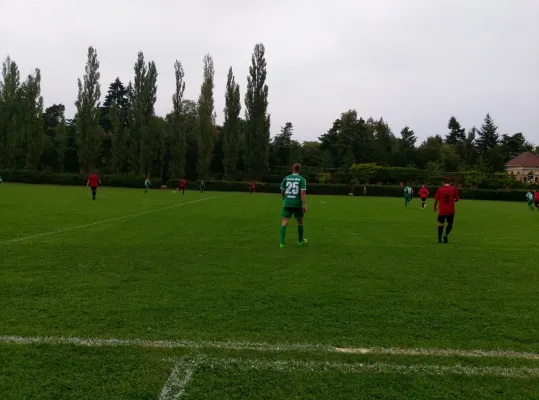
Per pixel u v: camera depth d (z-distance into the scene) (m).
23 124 56.78
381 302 5.16
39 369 3.22
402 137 90.62
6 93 56.09
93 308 4.69
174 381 3.09
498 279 6.52
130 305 4.82
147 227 12.58
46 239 9.75
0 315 4.40
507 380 3.20
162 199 28.42
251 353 3.59
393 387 3.07
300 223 9.76
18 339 3.77
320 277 6.45
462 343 3.89
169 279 6.13
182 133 59.59
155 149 59.44
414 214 21.00
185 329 4.11
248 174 60.66
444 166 81.88
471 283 6.23
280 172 68.38
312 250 9.05
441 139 102.88
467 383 3.15
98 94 56.81
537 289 5.91
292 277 6.41
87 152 56.50
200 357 3.49
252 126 60.16
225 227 13.09
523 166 89.44
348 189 57.19
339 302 5.13
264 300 5.14
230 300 5.11
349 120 89.25
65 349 3.58
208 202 26.75
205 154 59.47
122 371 3.22
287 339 3.92
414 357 3.58
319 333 4.08
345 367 3.37
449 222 10.68
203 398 2.87
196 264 7.27
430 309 4.90
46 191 34.97
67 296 5.14
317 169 71.00
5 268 6.63
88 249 8.55
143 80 57.88
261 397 2.89
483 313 4.79
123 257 7.76
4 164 56.53
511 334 4.13
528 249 9.75
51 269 6.62
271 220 15.76
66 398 2.82
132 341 3.79
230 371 3.27
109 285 5.70
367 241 10.68
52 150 70.31
